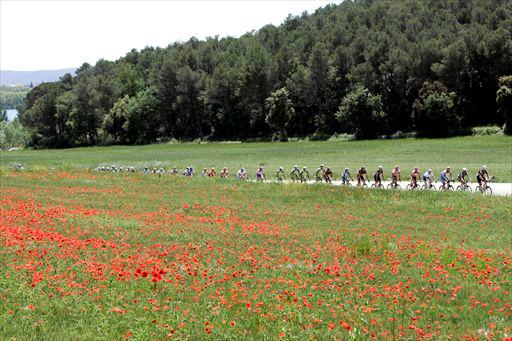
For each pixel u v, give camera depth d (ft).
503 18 464.65
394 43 464.24
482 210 99.30
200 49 621.31
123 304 40.83
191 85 535.19
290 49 520.01
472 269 54.60
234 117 511.40
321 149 305.32
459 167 191.72
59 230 71.87
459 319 38.58
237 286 46.34
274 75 487.20
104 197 111.55
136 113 521.24
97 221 80.07
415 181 135.95
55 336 34.30
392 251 64.03
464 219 92.07
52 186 128.98
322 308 40.83
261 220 88.89
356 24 578.25
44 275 48.06
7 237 63.46
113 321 36.99
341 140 393.50
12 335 34.47
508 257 60.75
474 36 421.18
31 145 578.66
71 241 63.16
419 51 423.23
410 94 424.05
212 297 42.52
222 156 287.07
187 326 35.94
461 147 270.05
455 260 58.18
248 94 488.44
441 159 227.40
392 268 54.49
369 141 348.79
